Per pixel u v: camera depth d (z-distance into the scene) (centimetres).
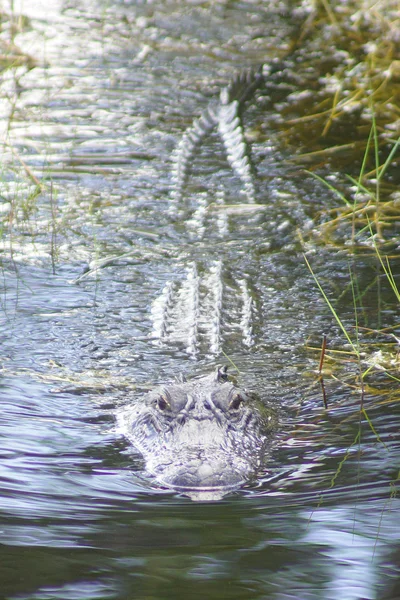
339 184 1105
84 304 815
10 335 744
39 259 920
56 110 1360
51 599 357
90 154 1209
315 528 425
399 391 641
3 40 1605
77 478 495
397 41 1489
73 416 601
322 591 364
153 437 545
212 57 1627
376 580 373
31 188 1076
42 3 1908
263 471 507
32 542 409
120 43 1694
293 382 666
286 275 885
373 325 766
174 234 989
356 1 1703
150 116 1363
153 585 369
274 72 1547
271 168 1177
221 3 1966
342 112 1330
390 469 505
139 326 771
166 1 2003
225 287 844
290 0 1941
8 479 489
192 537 415
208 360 706
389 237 965
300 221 1016
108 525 429
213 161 1220
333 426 584
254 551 400
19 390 640
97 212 1042
